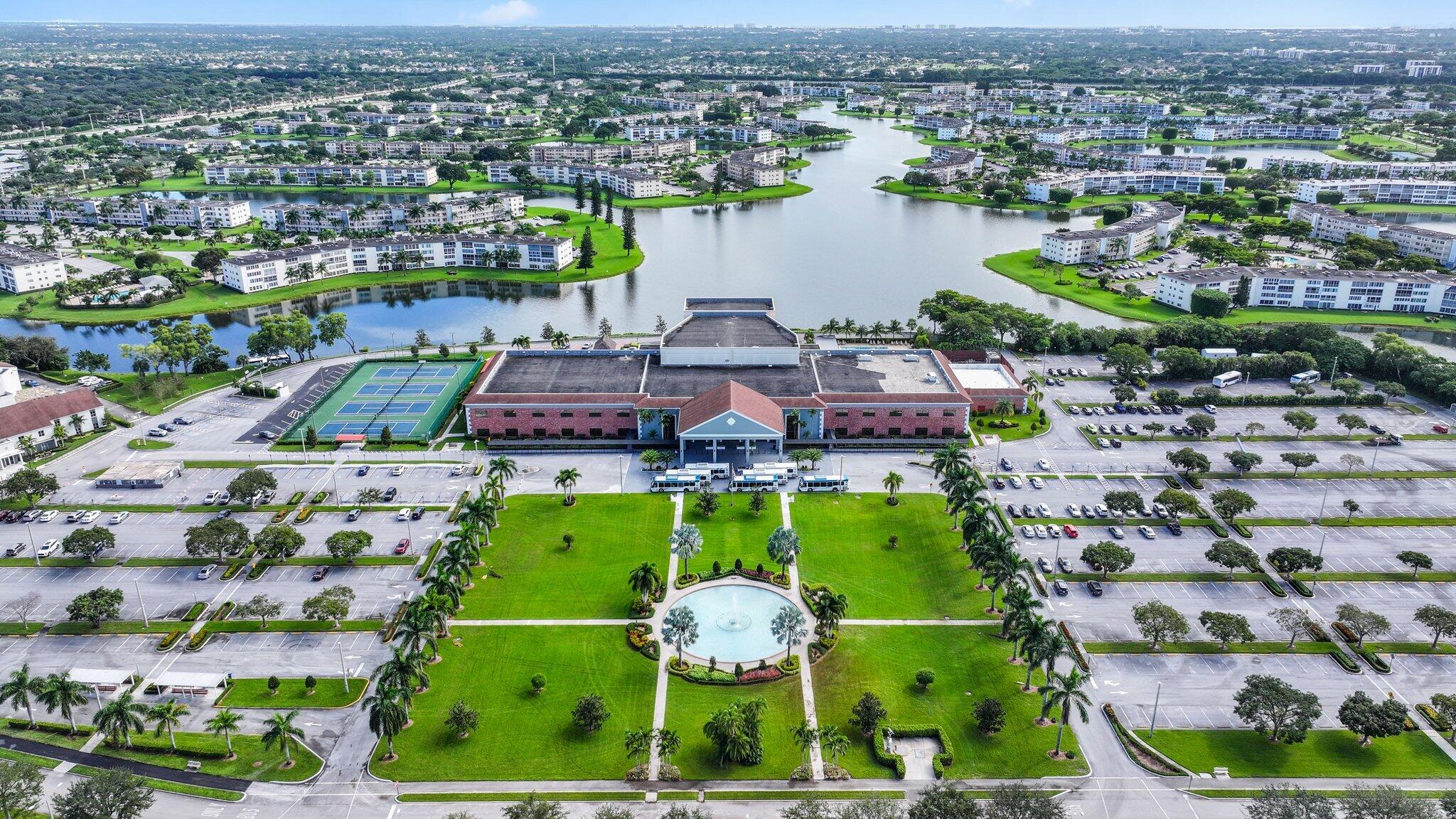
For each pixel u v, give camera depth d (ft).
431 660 595.06
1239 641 613.52
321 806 486.79
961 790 492.54
